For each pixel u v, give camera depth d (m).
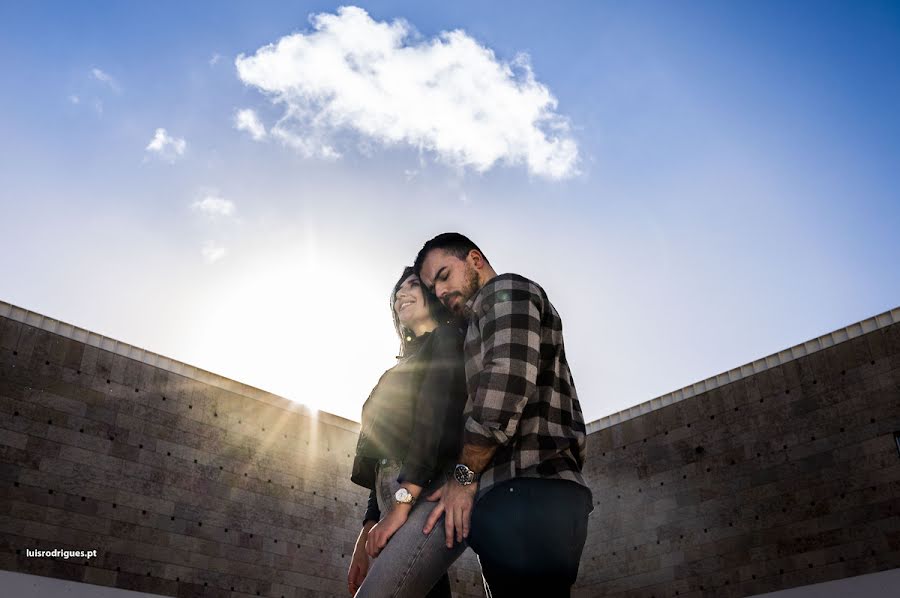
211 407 14.81
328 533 15.59
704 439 15.67
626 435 16.98
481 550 1.82
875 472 13.17
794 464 14.23
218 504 14.17
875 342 13.88
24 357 12.73
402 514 1.99
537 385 1.92
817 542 13.47
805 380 14.60
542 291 2.00
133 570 12.63
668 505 15.71
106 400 13.41
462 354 2.18
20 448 12.16
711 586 14.52
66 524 12.20
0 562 11.34
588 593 16.28
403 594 1.90
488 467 1.84
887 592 9.10
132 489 13.16
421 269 2.28
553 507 1.76
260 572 14.24
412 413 2.27
